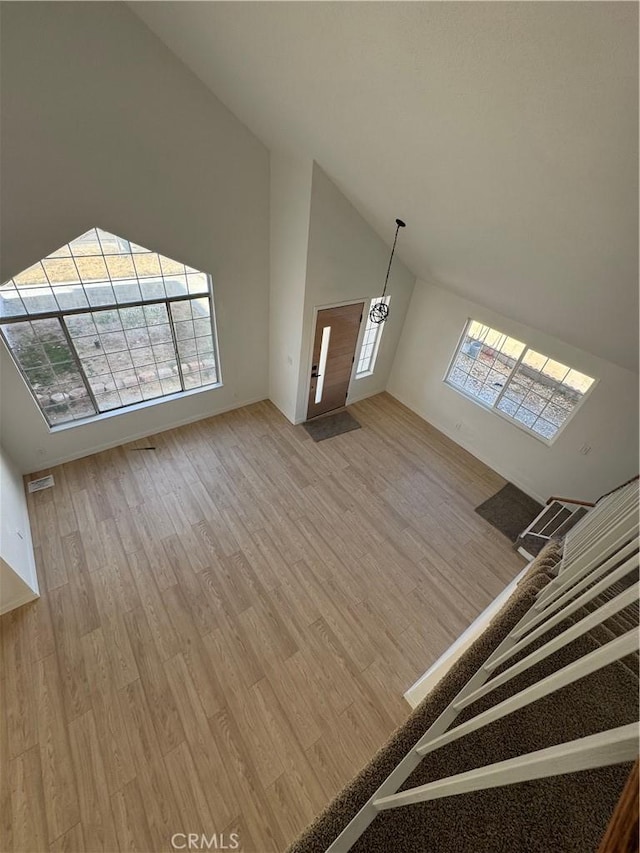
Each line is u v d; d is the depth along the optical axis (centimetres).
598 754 47
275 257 480
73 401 453
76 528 400
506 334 497
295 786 256
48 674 294
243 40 253
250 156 405
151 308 448
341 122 279
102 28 283
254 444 543
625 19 124
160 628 329
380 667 322
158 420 526
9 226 320
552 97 168
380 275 525
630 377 402
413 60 191
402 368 660
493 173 239
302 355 520
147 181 362
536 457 506
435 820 93
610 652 54
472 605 379
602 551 134
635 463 421
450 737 92
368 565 404
